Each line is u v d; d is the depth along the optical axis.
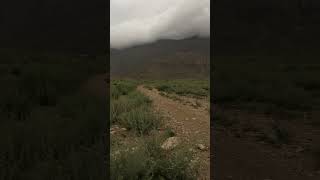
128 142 5.93
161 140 6.00
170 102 11.66
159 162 4.67
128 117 7.27
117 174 4.24
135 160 4.52
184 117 8.49
